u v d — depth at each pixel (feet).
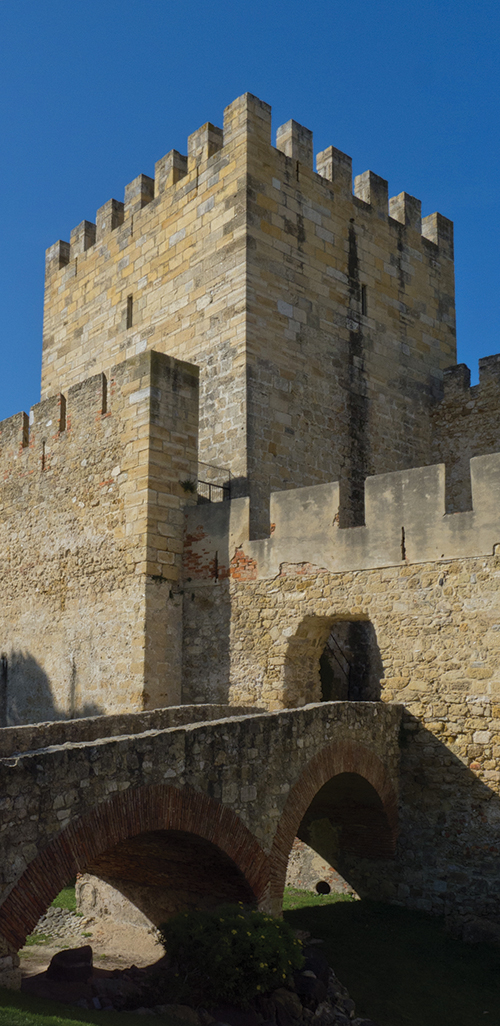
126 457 57.36
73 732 37.11
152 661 53.26
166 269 70.28
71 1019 24.75
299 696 50.37
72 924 44.04
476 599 43.47
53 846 27.40
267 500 60.64
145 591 53.72
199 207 67.67
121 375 59.11
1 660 68.59
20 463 70.03
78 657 59.11
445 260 81.87
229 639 52.75
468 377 76.33
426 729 44.62
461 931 40.52
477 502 44.16
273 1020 30.14
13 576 68.74
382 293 74.13
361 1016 33.37
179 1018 29.37
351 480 68.18
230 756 34.63
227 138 65.87
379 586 46.91
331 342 68.39
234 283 63.21
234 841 34.32
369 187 74.74
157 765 31.32
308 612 49.39
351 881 47.14
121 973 34.12
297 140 68.49
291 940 33.19
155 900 41.42
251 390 61.26
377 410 71.61
